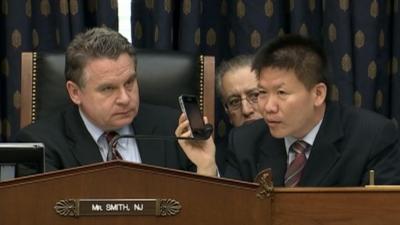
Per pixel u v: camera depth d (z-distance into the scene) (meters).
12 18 8.25
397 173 5.70
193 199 3.73
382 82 8.59
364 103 8.40
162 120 6.52
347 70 8.34
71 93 6.25
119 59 5.96
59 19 8.26
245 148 6.00
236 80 7.39
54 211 3.66
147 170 3.70
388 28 8.58
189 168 6.33
